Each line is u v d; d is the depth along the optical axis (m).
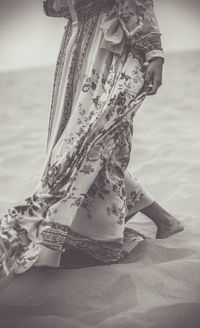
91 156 2.37
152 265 2.39
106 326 1.92
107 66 2.48
